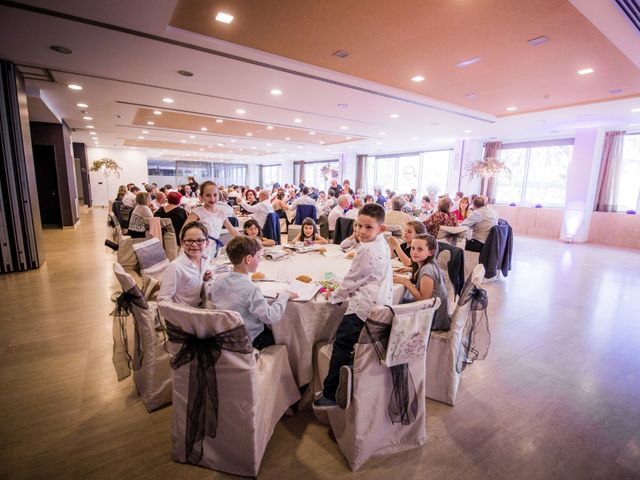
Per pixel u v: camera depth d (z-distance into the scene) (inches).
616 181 312.3
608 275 203.6
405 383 62.1
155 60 155.3
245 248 63.6
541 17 115.2
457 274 110.0
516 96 214.2
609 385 90.8
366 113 262.4
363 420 60.1
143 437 68.1
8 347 102.5
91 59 154.9
